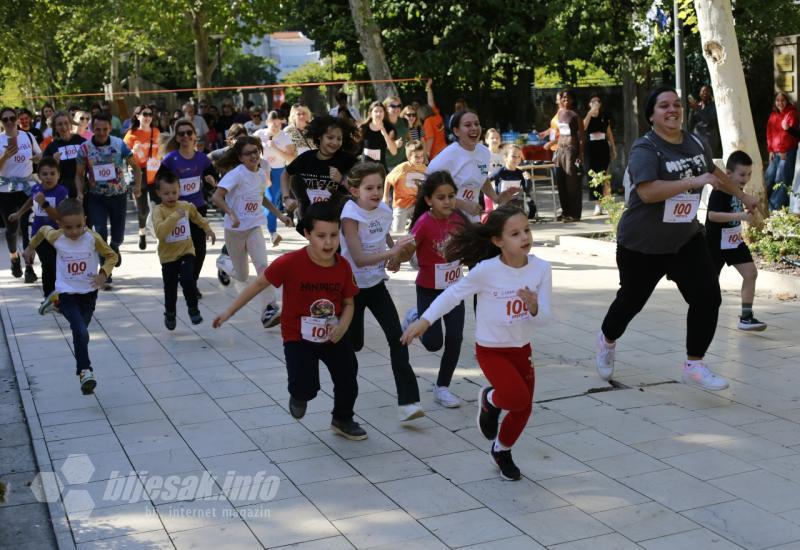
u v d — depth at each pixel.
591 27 18.48
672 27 17.73
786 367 7.42
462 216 6.41
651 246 6.68
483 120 22.91
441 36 21.84
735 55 11.35
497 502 5.23
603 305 9.62
